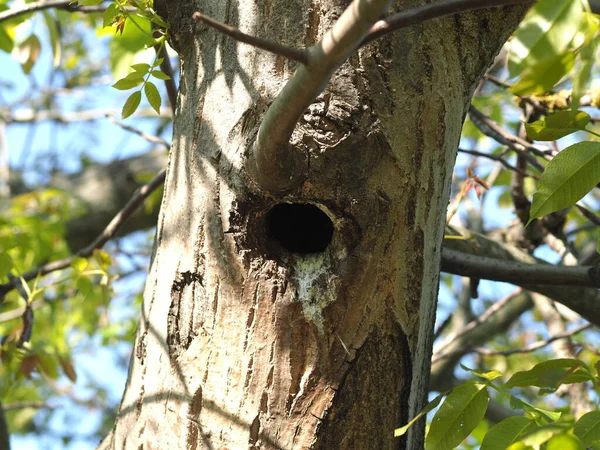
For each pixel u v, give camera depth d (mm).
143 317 3920
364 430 3861
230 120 3873
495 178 5383
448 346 5793
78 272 4387
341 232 3861
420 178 3875
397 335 3867
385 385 3865
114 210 6637
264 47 3705
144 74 3945
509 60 3684
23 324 4348
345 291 3855
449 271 4258
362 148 3846
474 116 4336
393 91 3865
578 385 4488
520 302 5812
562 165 3826
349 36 3691
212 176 3873
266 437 3848
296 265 3865
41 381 8477
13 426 8305
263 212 3863
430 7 3701
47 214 6230
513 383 3859
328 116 3842
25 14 4391
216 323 3867
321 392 3852
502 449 3846
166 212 3918
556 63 3686
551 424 3801
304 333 3854
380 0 3668
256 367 3855
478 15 3922
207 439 3854
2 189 7312
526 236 4465
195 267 3877
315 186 3838
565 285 4223
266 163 3807
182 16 3939
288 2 3881
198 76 3914
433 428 3877
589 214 4258
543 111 4309
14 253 5219
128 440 3895
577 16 3674
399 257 3863
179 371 3875
